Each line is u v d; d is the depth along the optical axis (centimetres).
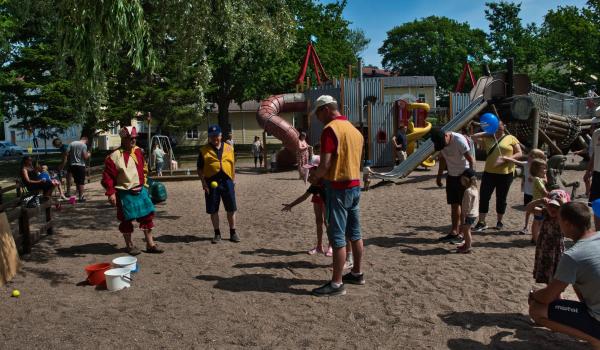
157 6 1000
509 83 1480
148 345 402
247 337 412
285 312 466
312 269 606
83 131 2358
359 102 2167
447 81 6869
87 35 717
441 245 707
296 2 3819
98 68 737
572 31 3784
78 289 552
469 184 666
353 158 503
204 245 750
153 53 812
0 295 534
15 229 847
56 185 1306
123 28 700
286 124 2156
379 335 411
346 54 4538
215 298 509
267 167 2242
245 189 1512
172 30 1060
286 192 1409
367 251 684
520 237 742
